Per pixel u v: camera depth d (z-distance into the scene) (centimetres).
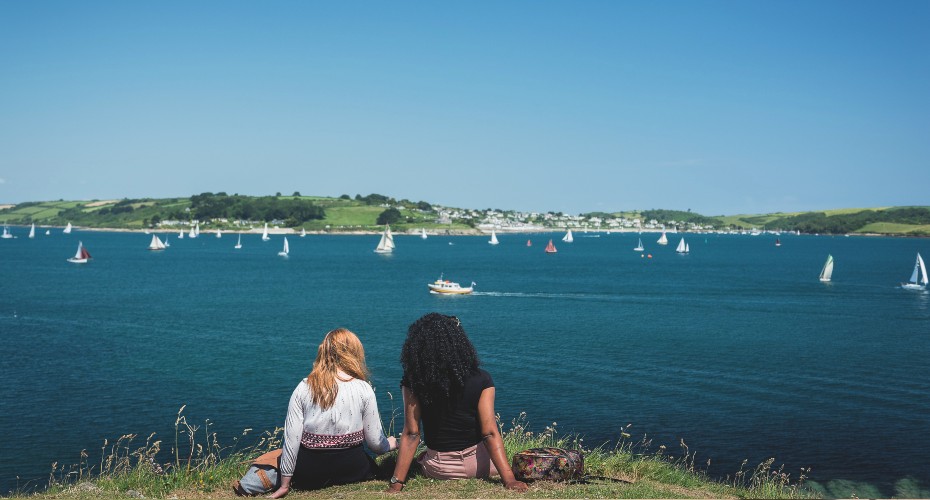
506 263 17062
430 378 718
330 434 734
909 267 15638
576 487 738
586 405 3102
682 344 4938
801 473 2208
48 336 5156
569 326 6009
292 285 10488
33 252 19788
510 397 3244
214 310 7081
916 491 1998
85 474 2109
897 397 3300
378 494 705
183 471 893
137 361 4112
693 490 899
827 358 4388
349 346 752
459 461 738
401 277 12294
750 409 3034
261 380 3559
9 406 2983
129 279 11294
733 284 11044
